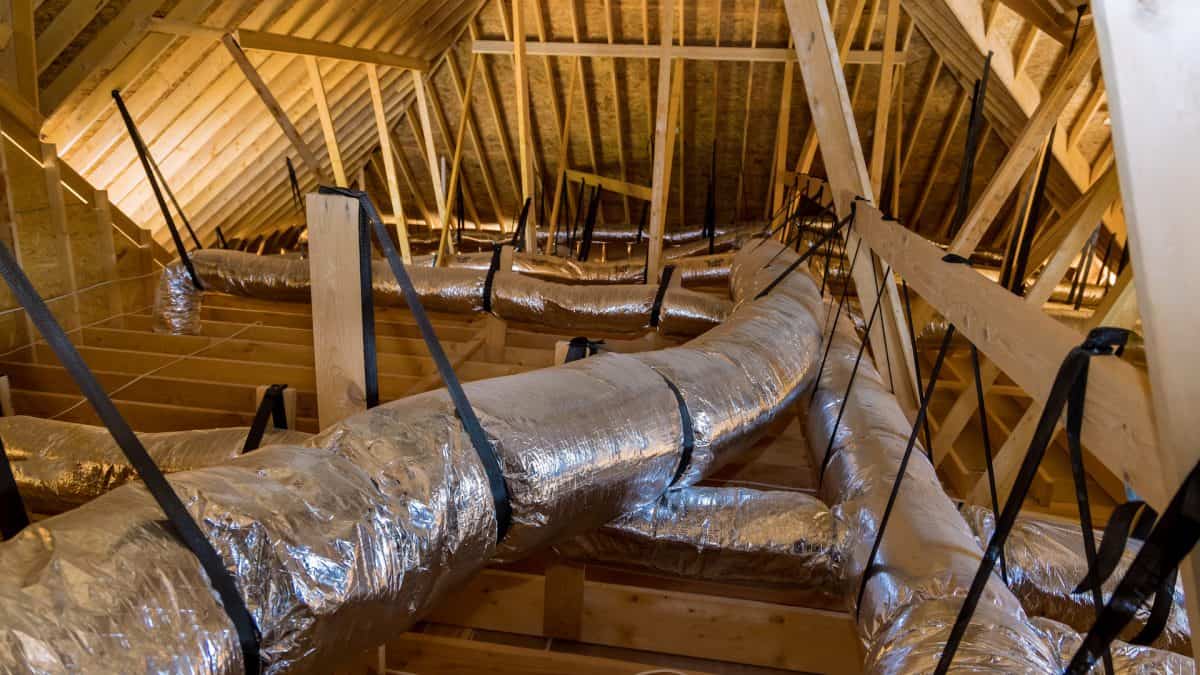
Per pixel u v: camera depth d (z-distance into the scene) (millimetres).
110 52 3750
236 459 1353
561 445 1637
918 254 1728
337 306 1756
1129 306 2955
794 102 7504
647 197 7031
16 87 3725
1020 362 1040
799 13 2693
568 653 2318
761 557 2031
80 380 1053
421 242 9133
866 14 6598
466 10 6758
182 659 1026
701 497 2113
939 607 1477
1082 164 5391
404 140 8359
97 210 4598
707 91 7547
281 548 1176
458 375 3816
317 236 1710
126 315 4582
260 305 5078
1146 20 609
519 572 2725
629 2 6770
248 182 5895
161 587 1050
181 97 4430
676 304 3932
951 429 3373
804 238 6734
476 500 1482
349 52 5262
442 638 2270
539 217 9359
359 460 1406
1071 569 2014
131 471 2139
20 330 3992
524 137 5980
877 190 4105
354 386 1799
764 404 2242
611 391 1866
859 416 2426
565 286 4129
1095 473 3969
